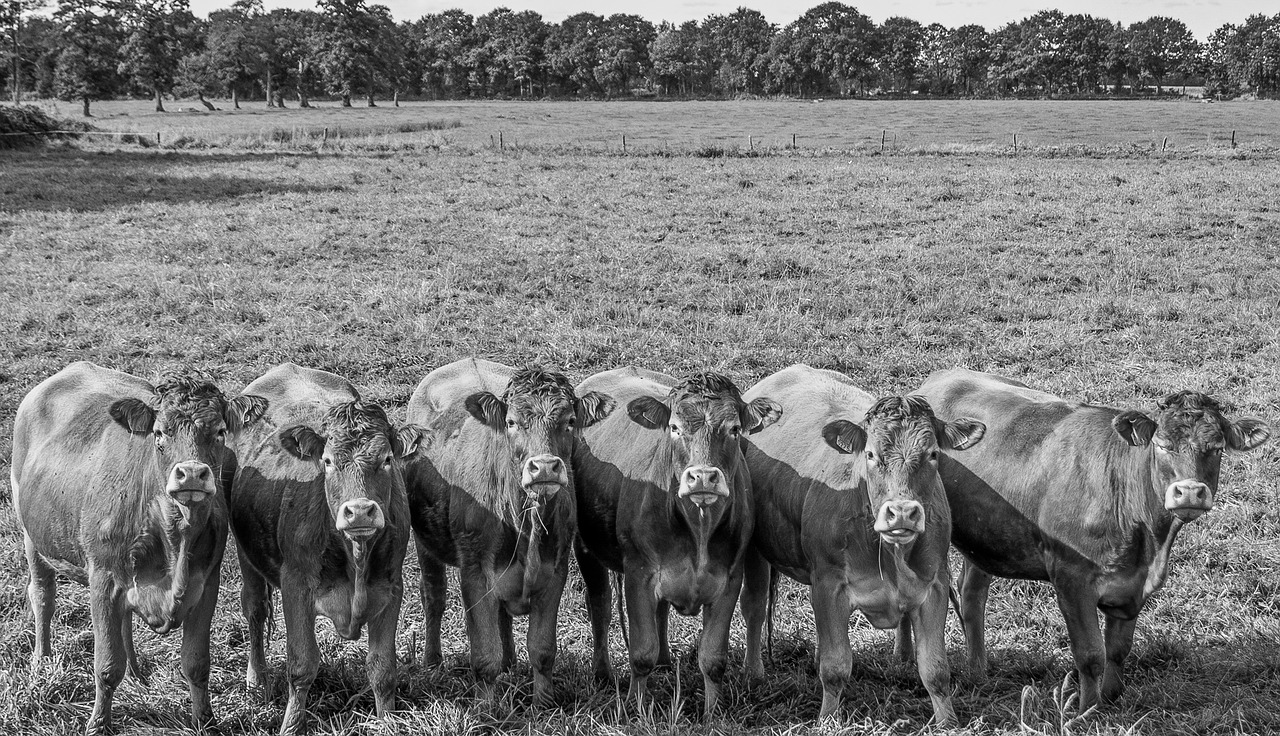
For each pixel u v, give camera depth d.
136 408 6.41
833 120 81.25
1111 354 15.38
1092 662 6.88
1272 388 13.50
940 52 181.62
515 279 19.72
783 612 8.73
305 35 130.00
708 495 6.41
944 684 6.66
